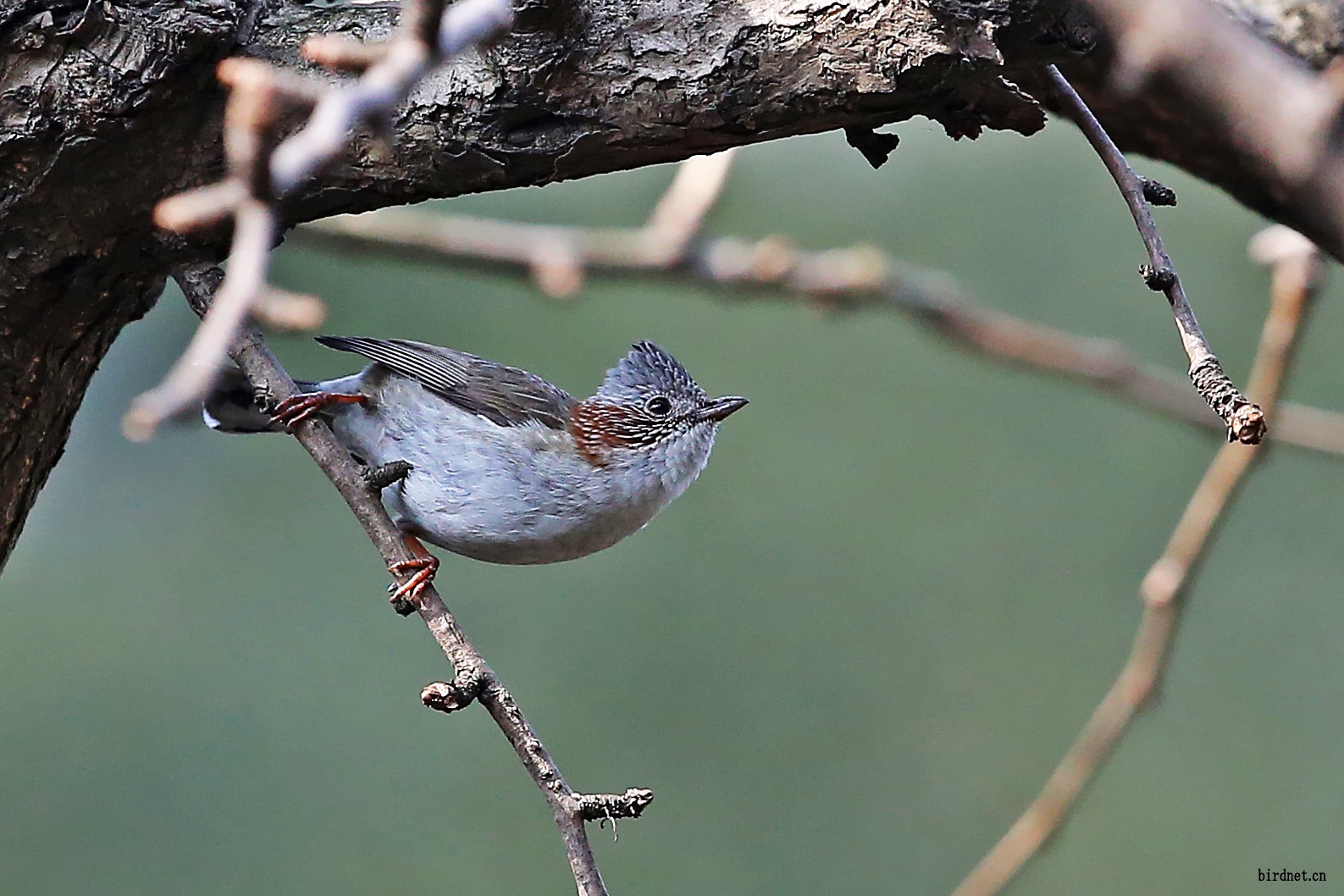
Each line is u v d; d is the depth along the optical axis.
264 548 13.49
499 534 8.46
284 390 6.16
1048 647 13.75
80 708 12.67
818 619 13.70
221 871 12.20
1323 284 7.39
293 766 12.61
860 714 13.42
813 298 9.62
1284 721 13.58
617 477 8.74
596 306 14.09
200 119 5.46
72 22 5.32
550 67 5.20
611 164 5.37
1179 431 14.43
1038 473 14.33
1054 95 5.04
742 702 13.35
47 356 5.88
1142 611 13.81
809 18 4.95
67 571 13.35
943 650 13.70
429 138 5.34
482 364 8.70
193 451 13.96
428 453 8.38
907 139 14.60
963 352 9.68
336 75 5.33
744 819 12.93
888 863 12.80
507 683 13.14
